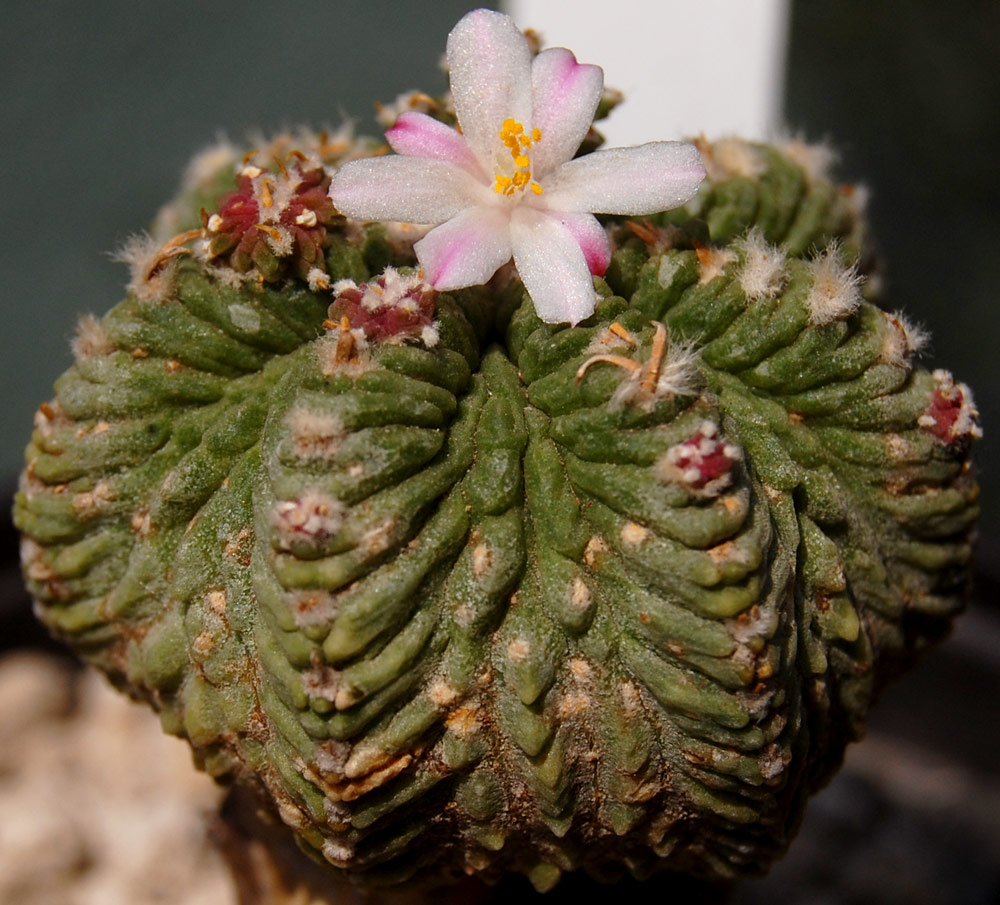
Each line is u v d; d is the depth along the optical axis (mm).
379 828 65
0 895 102
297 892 78
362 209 64
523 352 65
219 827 81
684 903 79
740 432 65
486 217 64
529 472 64
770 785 64
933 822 122
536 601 63
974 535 72
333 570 60
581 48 115
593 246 64
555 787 64
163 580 66
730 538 61
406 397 62
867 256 79
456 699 62
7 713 119
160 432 67
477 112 65
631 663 63
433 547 62
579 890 78
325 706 61
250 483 65
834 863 117
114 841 108
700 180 64
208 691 66
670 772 65
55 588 69
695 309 66
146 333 67
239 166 76
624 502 62
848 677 69
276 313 67
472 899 76
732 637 61
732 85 114
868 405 67
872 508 69
